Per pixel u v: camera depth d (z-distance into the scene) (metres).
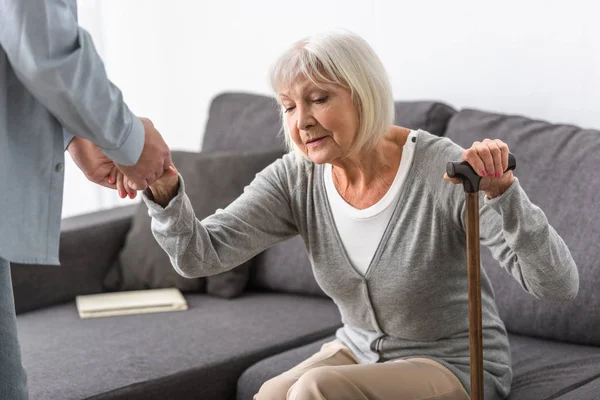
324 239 2.03
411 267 1.91
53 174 1.61
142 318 2.74
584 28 2.70
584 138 2.45
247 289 3.05
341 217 1.99
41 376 2.26
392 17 3.16
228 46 3.76
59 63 1.48
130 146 1.62
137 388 2.22
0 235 1.54
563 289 1.78
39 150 1.59
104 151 1.62
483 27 2.93
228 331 2.59
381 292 1.95
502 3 2.87
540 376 2.11
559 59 2.77
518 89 2.87
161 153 1.72
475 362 1.68
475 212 1.65
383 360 2.00
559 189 2.40
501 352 1.99
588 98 2.72
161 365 2.33
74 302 3.01
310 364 2.01
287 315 2.72
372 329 2.04
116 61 4.07
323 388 1.75
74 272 3.05
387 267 1.93
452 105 3.05
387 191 1.94
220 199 2.99
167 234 1.89
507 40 2.88
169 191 1.85
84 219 3.19
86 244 3.08
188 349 2.44
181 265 1.94
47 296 2.98
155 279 3.03
